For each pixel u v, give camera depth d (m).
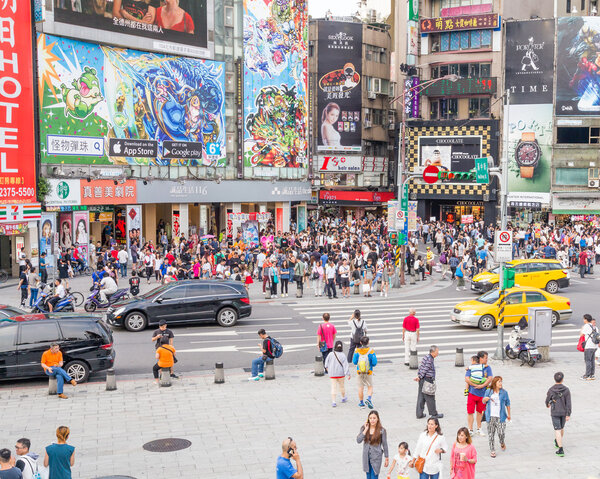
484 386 15.51
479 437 15.58
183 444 14.98
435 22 67.88
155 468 13.66
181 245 42.12
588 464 13.98
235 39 55.59
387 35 74.50
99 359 19.95
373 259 37.81
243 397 18.50
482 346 24.52
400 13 78.44
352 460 14.00
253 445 14.91
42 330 19.64
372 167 73.94
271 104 58.66
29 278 31.16
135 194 47.91
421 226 62.81
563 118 65.88
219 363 19.89
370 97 72.75
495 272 36.44
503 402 14.52
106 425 16.28
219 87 54.28
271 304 32.97
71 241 42.59
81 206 43.72
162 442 15.11
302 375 20.73
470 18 66.50
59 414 17.12
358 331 21.61
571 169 66.25
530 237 51.38
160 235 51.56
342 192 71.69
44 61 41.50
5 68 38.41
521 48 66.25
